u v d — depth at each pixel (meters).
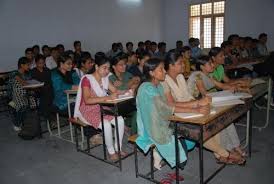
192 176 2.27
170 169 2.42
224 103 2.03
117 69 3.09
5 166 2.68
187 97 2.31
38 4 5.91
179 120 1.79
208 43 8.34
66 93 3.02
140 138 2.14
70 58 3.31
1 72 5.20
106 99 2.40
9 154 2.96
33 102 3.60
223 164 2.39
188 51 4.50
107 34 7.39
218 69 2.85
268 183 2.12
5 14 5.46
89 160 2.71
